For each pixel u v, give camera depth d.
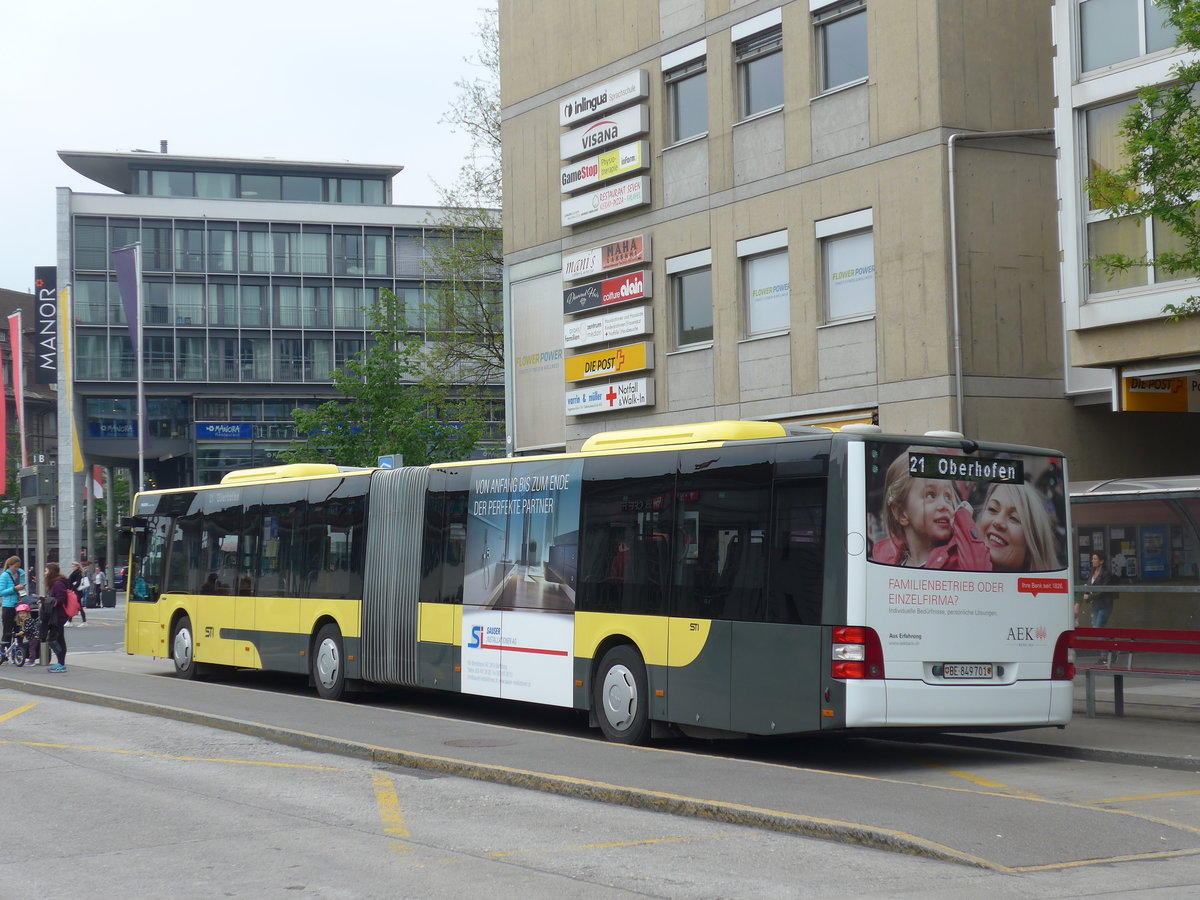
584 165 27.88
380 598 18.83
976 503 12.94
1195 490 15.87
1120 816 9.43
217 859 8.55
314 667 20.25
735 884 7.71
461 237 39.09
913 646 12.40
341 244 79.19
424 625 17.84
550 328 29.38
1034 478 13.31
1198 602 15.88
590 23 28.06
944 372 20.78
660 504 14.33
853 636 12.20
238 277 77.81
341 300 79.06
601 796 10.63
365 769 12.57
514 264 30.30
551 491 15.91
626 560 14.66
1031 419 21.44
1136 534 16.59
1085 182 15.88
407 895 7.52
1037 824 9.10
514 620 16.22
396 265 79.75
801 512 12.72
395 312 34.62
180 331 76.81
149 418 76.50
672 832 9.34
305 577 20.62
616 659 14.65
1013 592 12.98
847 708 12.12
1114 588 16.58
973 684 12.67
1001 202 21.39
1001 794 10.31
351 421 34.09
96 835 9.43
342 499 19.98
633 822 9.73
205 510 23.61
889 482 12.49
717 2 25.02
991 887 7.59
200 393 76.94
